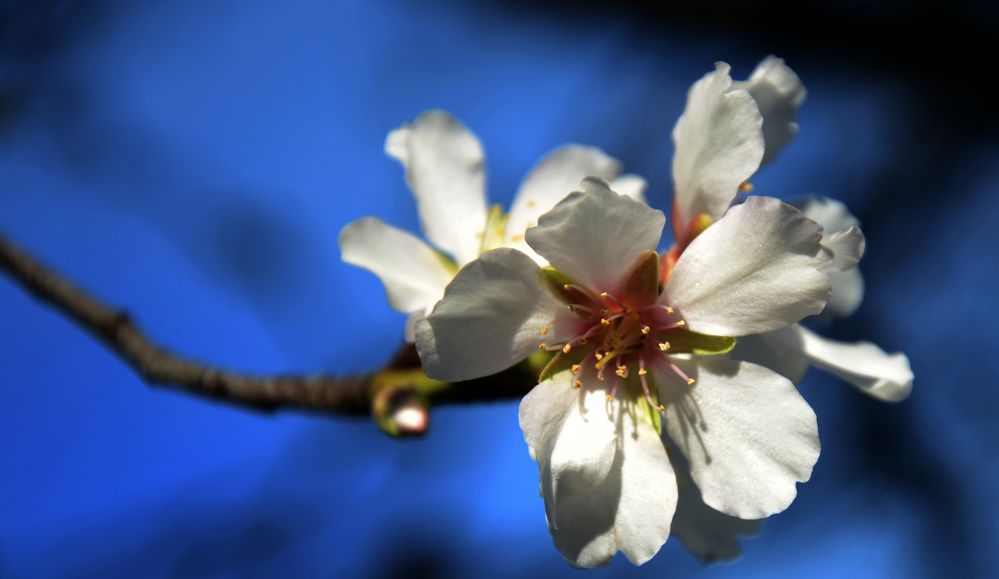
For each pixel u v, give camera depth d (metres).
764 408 0.27
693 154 0.27
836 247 0.27
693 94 0.27
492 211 0.29
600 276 0.27
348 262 0.28
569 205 0.26
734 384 0.27
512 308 0.27
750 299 0.27
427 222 0.29
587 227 0.27
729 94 0.27
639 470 0.27
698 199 0.27
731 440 0.27
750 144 0.27
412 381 0.28
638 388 0.27
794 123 0.28
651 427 0.27
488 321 0.27
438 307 0.26
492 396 0.28
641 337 0.27
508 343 0.27
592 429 0.27
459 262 0.29
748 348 0.28
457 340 0.26
